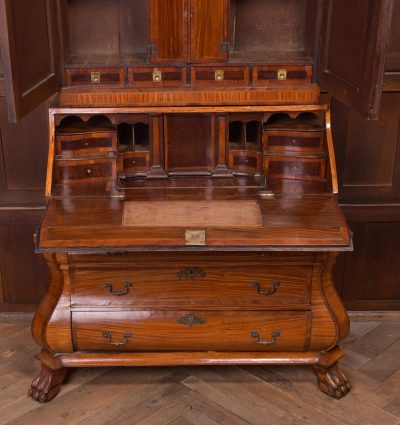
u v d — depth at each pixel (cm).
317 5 287
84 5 315
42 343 288
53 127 286
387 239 354
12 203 341
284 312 286
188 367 320
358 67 246
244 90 294
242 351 294
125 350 291
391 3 222
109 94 292
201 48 289
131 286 281
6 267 353
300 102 297
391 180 345
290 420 284
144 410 289
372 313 364
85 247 258
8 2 220
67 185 292
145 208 272
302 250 262
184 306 283
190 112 292
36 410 289
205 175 304
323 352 295
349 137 336
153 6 282
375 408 292
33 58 253
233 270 279
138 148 305
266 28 322
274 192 288
